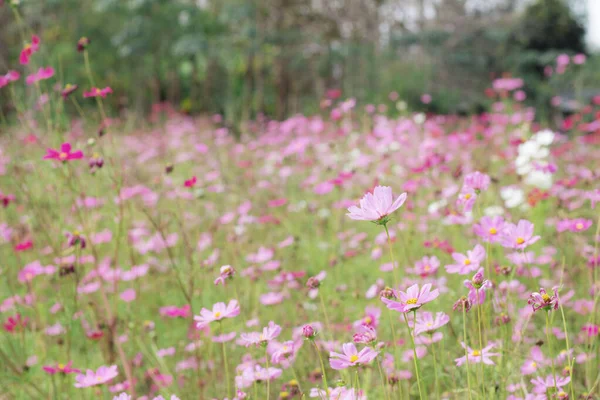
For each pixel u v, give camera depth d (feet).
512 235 6.26
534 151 11.86
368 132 19.33
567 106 35.65
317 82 43.32
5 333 9.33
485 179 6.79
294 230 14.01
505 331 6.61
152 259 11.78
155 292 11.20
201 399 7.59
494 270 7.18
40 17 41.06
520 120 19.20
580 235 10.25
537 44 48.24
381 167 14.66
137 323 9.21
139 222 12.78
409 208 11.58
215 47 44.06
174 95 47.26
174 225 12.69
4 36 34.68
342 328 8.47
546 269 10.01
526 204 11.62
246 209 13.12
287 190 17.24
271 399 7.65
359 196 13.28
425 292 4.82
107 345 8.61
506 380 6.27
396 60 43.88
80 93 41.22
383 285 8.98
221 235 12.75
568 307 8.82
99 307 9.55
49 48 37.63
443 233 11.68
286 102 44.09
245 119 30.94
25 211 11.46
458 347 7.36
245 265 11.64
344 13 45.91
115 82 44.91
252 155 20.58
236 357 8.57
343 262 11.12
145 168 18.26
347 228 13.89
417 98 40.04
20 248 9.53
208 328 8.40
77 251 9.06
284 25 46.26
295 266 11.91
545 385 5.90
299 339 7.81
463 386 6.81
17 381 7.70
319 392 5.44
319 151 18.61
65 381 8.37
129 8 45.80
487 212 10.57
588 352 7.04
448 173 13.75
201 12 46.01
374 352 4.98
